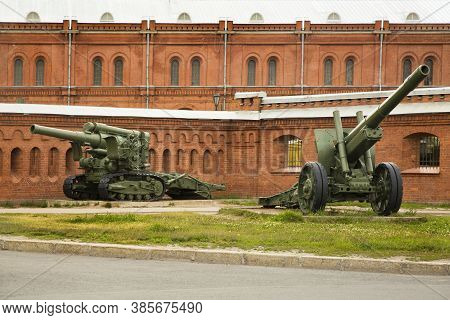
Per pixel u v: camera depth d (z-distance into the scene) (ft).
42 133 89.97
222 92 175.73
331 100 112.57
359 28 173.88
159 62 176.96
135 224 57.47
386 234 50.85
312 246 45.44
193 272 38.96
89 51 177.99
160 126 117.50
